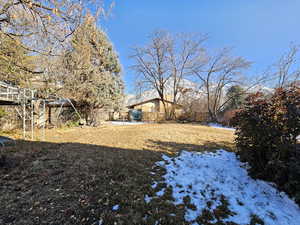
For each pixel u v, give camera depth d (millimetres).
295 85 3240
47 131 9383
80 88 11656
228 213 2359
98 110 14078
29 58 7027
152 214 2254
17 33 3625
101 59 13320
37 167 3693
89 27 3859
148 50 19906
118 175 3363
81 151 4980
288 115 2916
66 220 2068
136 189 2873
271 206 2539
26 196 2570
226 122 15930
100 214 2203
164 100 22609
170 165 4059
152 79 21188
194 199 2678
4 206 2303
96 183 3020
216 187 3082
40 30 3395
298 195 2574
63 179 3146
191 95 23250
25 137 7242
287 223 2176
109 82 13797
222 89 21562
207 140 7082
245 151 3789
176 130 9766
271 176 3221
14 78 6926
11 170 3508
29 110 10141
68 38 3688
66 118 13438
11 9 3045
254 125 3490
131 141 6473
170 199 2641
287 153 3010
